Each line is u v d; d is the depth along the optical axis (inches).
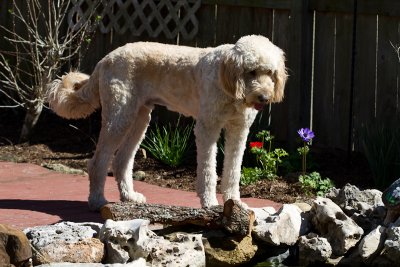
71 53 406.9
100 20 390.6
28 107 377.7
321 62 346.3
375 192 251.3
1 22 434.6
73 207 275.6
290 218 235.5
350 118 330.6
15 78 396.5
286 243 232.5
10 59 431.2
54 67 374.3
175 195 295.6
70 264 203.2
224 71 242.4
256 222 233.6
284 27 350.6
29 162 350.3
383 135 314.2
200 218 225.3
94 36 407.8
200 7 374.6
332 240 232.1
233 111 250.4
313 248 227.6
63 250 207.6
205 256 223.0
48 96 283.6
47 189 303.9
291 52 342.0
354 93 341.1
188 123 376.2
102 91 268.2
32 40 418.3
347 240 228.1
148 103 273.1
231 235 227.0
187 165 340.8
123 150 280.1
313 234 234.2
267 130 348.5
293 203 270.5
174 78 263.1
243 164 331.3
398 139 313.1
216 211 226.1
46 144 377.4
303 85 342.3
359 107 340.5
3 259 196.1
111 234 212.2
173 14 378.3
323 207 235.3
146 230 216.5
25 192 297.7
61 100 277.9
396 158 308.8
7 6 432.1
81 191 302.0
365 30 335.6
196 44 378.3
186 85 260.8
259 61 241.1
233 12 365.7
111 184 314.2
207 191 251.9
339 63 342.0
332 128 347.3
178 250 215.0
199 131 252.2
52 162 349.7
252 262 231.3
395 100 332.2
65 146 375.2
